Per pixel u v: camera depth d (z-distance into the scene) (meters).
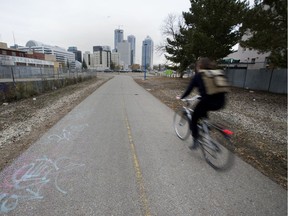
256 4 11.34
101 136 4.80
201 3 16.86
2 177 2.97
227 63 25.70
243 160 3.67
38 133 5.01
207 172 3.21
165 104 9.50
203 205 2.44
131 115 7.02
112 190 2.70
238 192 2.70
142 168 3.30
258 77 16.62
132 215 2.26
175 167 3.36
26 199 2.49
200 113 3.57
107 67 141.75
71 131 5.16
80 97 11.52
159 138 4.71
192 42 15.41
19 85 11.76
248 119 7.15
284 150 4.29
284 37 10.18
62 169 3.22
